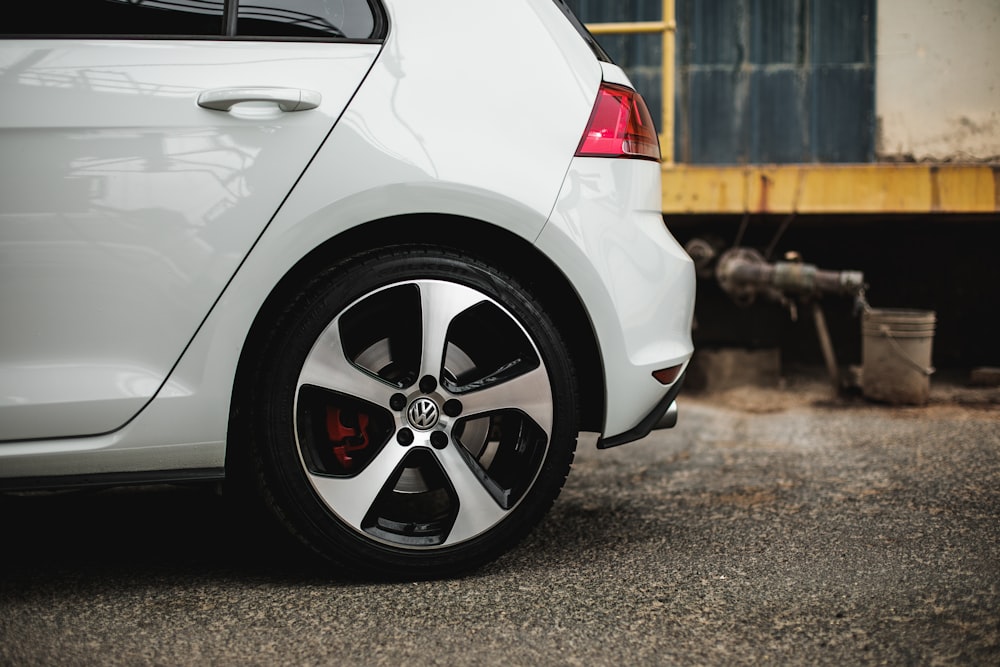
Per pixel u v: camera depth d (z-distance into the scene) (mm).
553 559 2471
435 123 2191
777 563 2418
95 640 1967
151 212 2064
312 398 2203
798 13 5883
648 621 2043
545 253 2242
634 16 5918
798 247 6273
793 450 3875
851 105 5887
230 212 2090
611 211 2307
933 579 2275
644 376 2355
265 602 2172
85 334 2055
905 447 3855
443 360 2203
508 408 2256
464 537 2262
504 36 2293
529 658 1863
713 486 3281
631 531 2727
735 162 5969
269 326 2170
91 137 2049
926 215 5590
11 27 2082
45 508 3031
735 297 5492
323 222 2125
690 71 5969
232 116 2102
